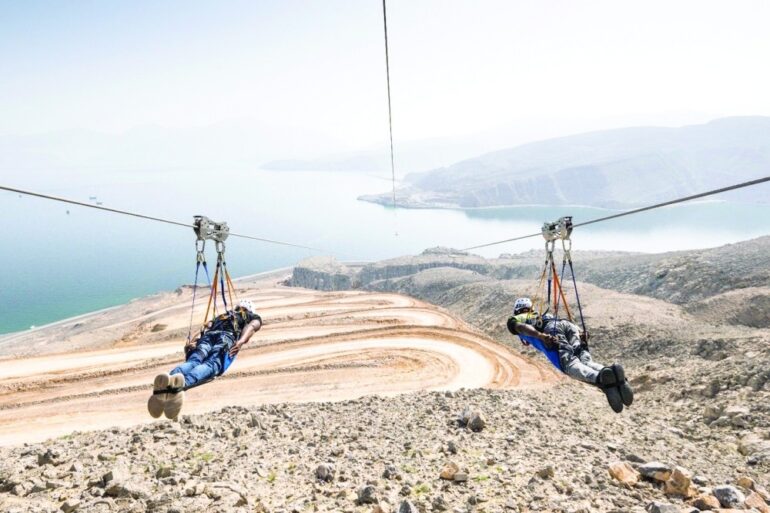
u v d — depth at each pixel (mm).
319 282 148875
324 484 10391
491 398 21812
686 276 71688
